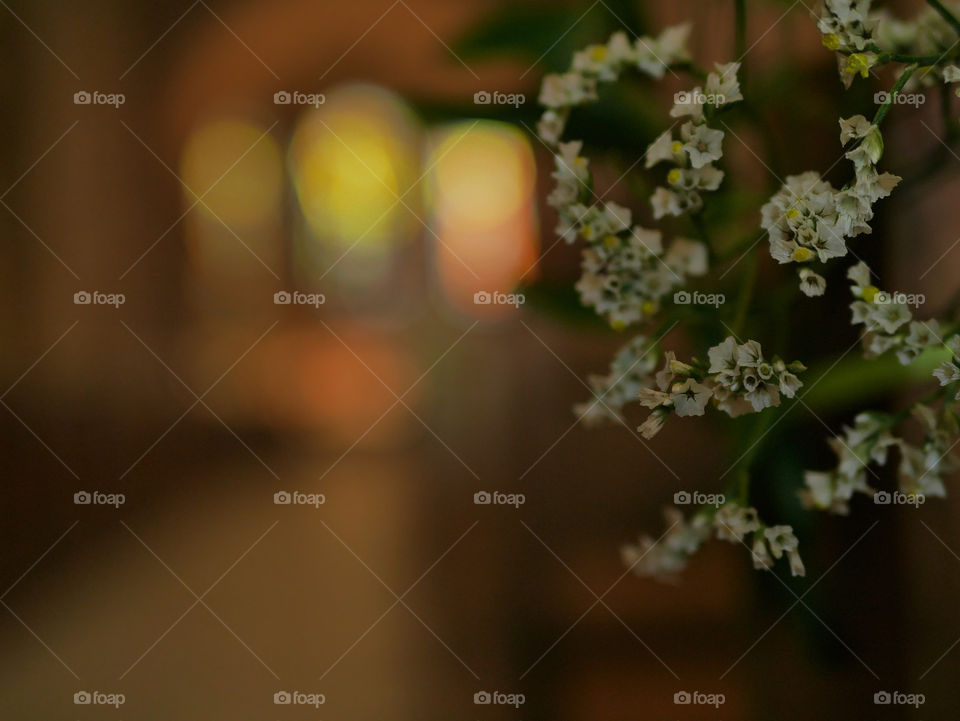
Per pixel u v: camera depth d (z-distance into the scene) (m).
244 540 0.89
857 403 0.34
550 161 0.37
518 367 2.17
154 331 2.23
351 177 3.46
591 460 1.01
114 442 1.49
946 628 0.36
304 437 1.59
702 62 0.37
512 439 1.33
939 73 0.33
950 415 0.31
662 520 0.65
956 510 0.36
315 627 0.59
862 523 0.36
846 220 0.28
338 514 0.97
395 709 0.43
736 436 0.35
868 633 0.36
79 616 0.65
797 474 0.35
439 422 1.61
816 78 0.36
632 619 0.46
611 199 0.36
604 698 0.39
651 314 0.33
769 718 0.36
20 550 0.86
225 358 2.29
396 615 0.58
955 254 0.35
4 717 0.48
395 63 3.17
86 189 1.89
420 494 1.03
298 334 3.02
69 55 1.82
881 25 0.34
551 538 0.68
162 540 0.90
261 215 3.38
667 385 0.29
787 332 0.35
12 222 1.59
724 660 0.40
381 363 2.46
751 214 0.35
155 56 2.46
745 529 0.32
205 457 1.42
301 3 2.93
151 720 0.46
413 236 3.61
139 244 2.22
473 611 0.54
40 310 1.65
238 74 3.06
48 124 1.73
